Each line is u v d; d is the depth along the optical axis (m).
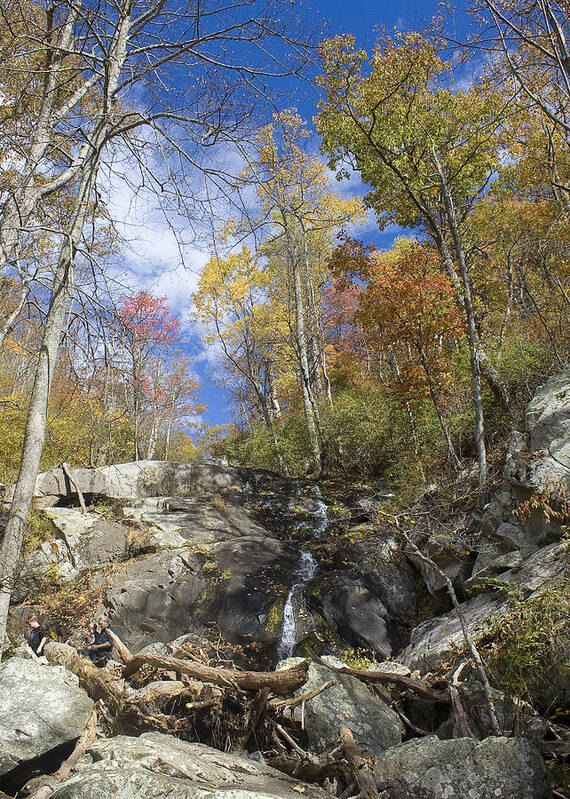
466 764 4.16
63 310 7.03
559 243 13.41
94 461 15.12
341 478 17.23
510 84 9.33
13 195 6.60
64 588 10.75
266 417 20.95
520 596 6.36
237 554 11.98
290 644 9.39
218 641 9.75
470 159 13.16
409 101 13.46
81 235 6.92
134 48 7.47
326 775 4.75
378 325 12.39
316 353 22.45
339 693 5.98
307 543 12.84
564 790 3.89
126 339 6.84
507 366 12.68
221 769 4.31
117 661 9.08
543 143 11.94
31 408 6.90
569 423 7.94
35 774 6.14
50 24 8.03
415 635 8.50
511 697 5.05
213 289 20.42
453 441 12.77
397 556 10.34
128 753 4.12
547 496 7.20
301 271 21.27
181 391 28.30
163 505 13.97
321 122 14.04
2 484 12.97
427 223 15.25
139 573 11.06
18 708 6.20
